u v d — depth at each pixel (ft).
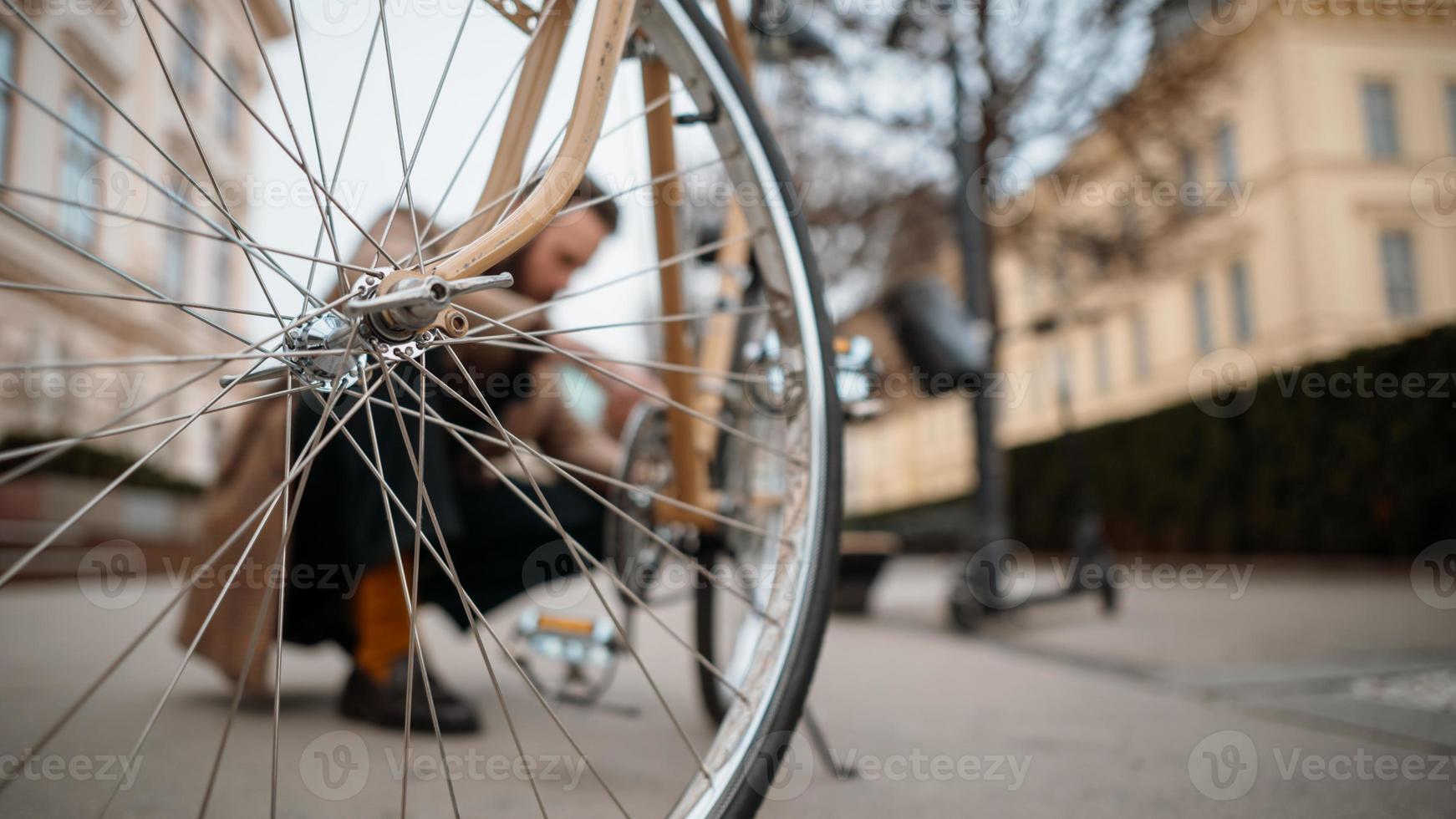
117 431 1.85
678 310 4.28
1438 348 17.76
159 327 24.72
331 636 5.71
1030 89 17.38
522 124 2.96
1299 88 45.01
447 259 2.33
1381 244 44.73
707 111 3.39
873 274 21.58
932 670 7.96
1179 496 26.61
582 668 5.71
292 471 2.10
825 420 3.21
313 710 5.68
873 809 3.78
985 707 6.15
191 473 33.45
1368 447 19.57
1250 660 7.95
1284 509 22.33
